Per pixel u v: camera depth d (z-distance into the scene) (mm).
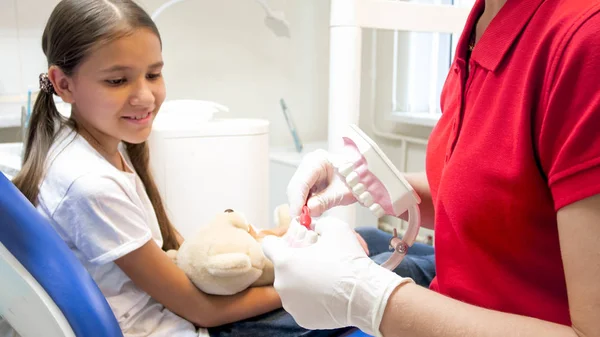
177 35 2002
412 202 674
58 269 672
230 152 1448
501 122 579
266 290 972
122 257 883
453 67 812
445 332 519
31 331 711
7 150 1382
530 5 579
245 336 903
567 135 485
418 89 2238
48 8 1752
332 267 596
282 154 2143
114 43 878
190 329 918
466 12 1366
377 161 671
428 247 1180
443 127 786
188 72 2055
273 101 2287
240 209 1496
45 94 971
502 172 572
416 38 2178
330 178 872
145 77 941
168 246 1181
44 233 675
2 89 1716
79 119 978
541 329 486
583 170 458
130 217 884
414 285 579
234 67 2158
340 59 1201
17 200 670
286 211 1162
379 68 2275
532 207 563
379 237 1150
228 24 2105
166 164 1365
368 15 1207
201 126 1397
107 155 1022
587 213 457
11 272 658
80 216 849
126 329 891
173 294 905
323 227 660
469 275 684
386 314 559
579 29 480
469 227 632
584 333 457
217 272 892
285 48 2270
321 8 2320
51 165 897
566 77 480
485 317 514
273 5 2191
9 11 1688
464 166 616
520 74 565
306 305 608
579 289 461
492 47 616
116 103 906
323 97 2416
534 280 618
